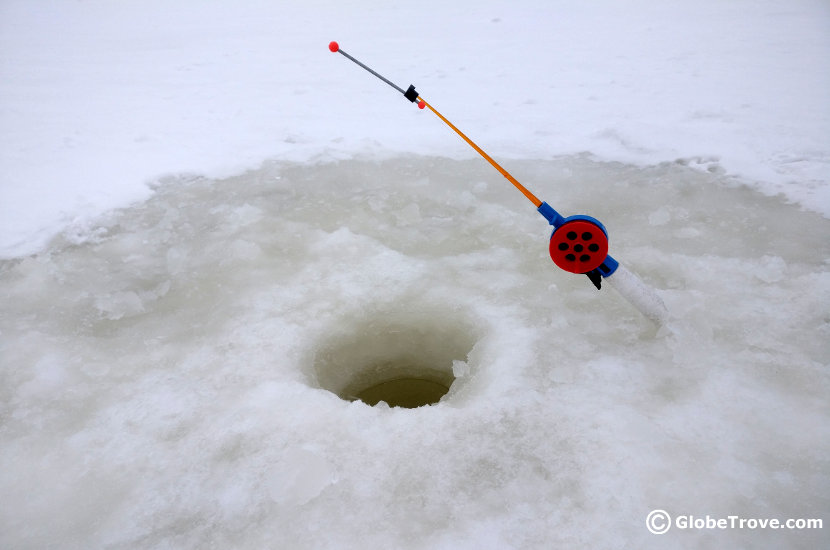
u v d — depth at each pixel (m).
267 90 5.75
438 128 4.25
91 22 12.04
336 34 9.27
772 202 2.82
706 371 1.80
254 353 2.00
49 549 1.37
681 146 3.57
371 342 2.25
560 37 7.83
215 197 3.28
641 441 1.56
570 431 1.60
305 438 1.63
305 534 1.36
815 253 2.38
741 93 4.60
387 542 1.33
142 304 2.30
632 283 1.81
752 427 1.59
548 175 3.35
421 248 2.64
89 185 3.50
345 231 2.79
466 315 2.18
